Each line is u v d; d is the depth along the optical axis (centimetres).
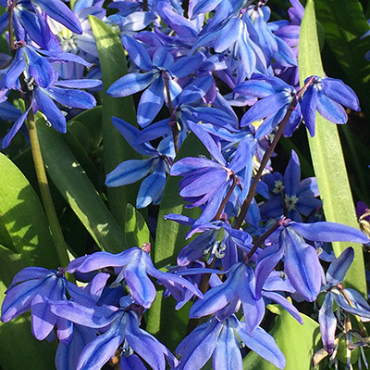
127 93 27
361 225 28
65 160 28
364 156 35
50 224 26
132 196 29
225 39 26
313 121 24
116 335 23
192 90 27
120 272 23
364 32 34
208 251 24
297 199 30
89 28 31
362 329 27
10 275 27
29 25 24
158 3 29
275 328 25
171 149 28
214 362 23
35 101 25
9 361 26
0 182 26
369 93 36
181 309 27
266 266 22
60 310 22
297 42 30
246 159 24
